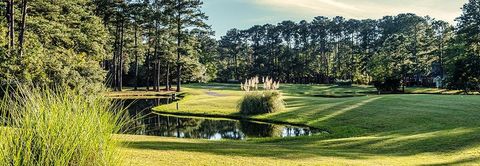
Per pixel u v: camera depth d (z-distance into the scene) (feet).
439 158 34.42
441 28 249.75
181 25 184.03
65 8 125.80
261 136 64.23
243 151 36.50
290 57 303.07
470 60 152.76
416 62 212.43
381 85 174.09
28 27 100.73
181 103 112.47
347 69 289.33
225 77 315.17
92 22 137.59
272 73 301.22
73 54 95.45
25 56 66.13
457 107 72.90
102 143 14.25
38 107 13.32
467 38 167.53
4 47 69.62
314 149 41.45
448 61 177.37
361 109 79.92
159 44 184.24
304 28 321.73
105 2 173.37
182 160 30.32
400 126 61.31
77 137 13.35
